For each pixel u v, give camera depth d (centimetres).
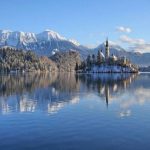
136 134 3180
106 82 13125
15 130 3381
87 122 3797
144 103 5575
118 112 4541
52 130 3372
